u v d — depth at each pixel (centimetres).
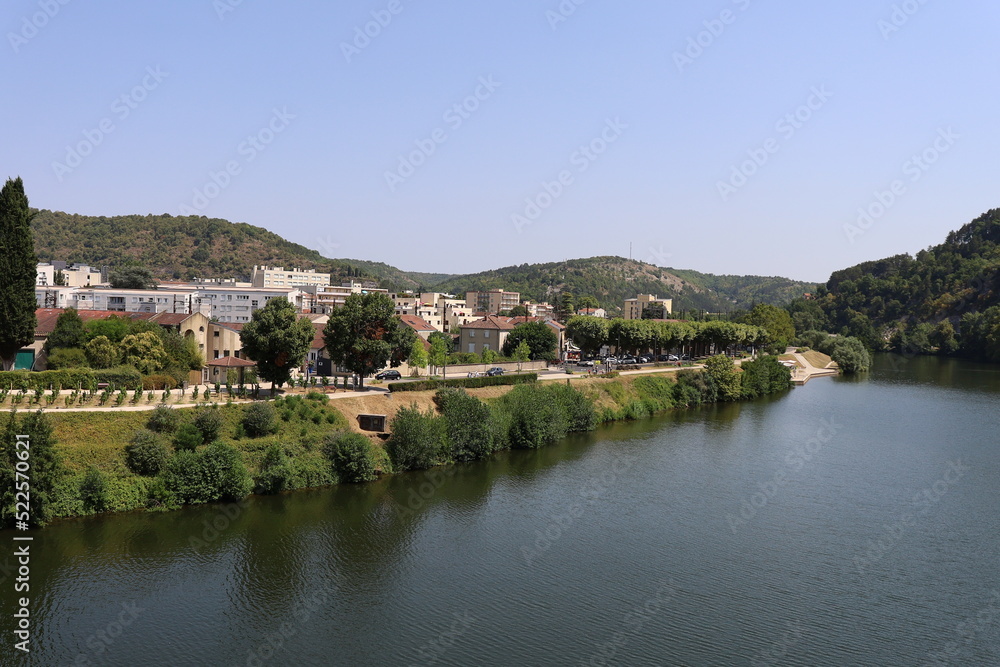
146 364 8219
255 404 6994
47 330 9012
